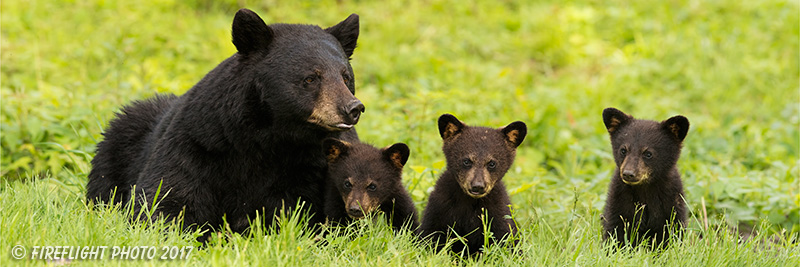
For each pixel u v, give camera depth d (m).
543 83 21.36
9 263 7.43
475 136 10.05
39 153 12.69
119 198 10.65
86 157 11.41
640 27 24.42
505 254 9.30
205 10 23.05
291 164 9.83
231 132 9.50
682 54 22.92
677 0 25.47
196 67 18.92
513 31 24.22
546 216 11.48
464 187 9.78
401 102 15.93
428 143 14.00
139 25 20.27
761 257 9.23
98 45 18.84
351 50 10.38
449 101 15.84
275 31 9.70
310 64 9.34
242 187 9.77
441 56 21.80
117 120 10.99
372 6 24.14
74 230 8.36
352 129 10.89
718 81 21.42
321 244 9.22
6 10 20.62
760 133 17.34
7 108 13.45
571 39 23.52
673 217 10.30
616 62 22.64
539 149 16.88
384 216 10.11
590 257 8.91
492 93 18.47
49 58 18.27
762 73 21.80
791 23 24.05
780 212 12.12
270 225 9.91
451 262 9.21
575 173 14.27
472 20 24.19
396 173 10.25
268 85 9.33
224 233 9.31
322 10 22.94
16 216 8.29
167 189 9.48
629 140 10.49
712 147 16.30
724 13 25.14
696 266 8.83
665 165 10.35
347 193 9.87
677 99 20.66
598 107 19.28
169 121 10.10
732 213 11.93
